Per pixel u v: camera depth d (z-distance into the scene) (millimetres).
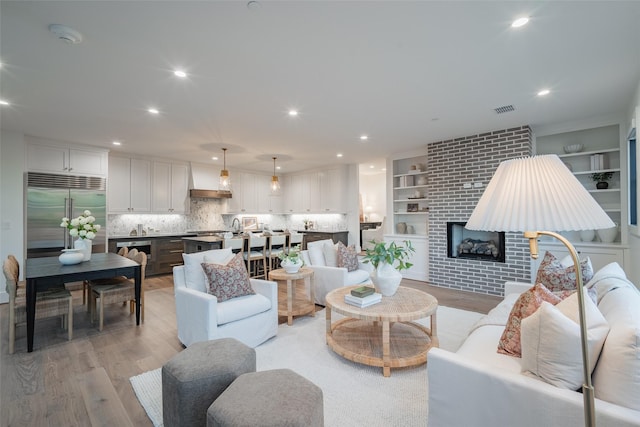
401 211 6207
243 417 1250
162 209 6438
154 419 1806
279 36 2102
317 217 8398
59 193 4812
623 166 3812
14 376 2303
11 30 1991
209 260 3100
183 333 2793
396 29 2033
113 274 3186
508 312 2283
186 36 2094
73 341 2949
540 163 1084
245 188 8055
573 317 1308
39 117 3725
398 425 1763
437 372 1438
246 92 3031
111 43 2164
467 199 4820
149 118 3779
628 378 1070
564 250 4121
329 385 2156
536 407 1185
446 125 4215
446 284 5090
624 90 3078
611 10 1848
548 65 2541
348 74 2670
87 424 1779
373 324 3145
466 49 2283
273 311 2951
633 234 3350
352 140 5000
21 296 3072
